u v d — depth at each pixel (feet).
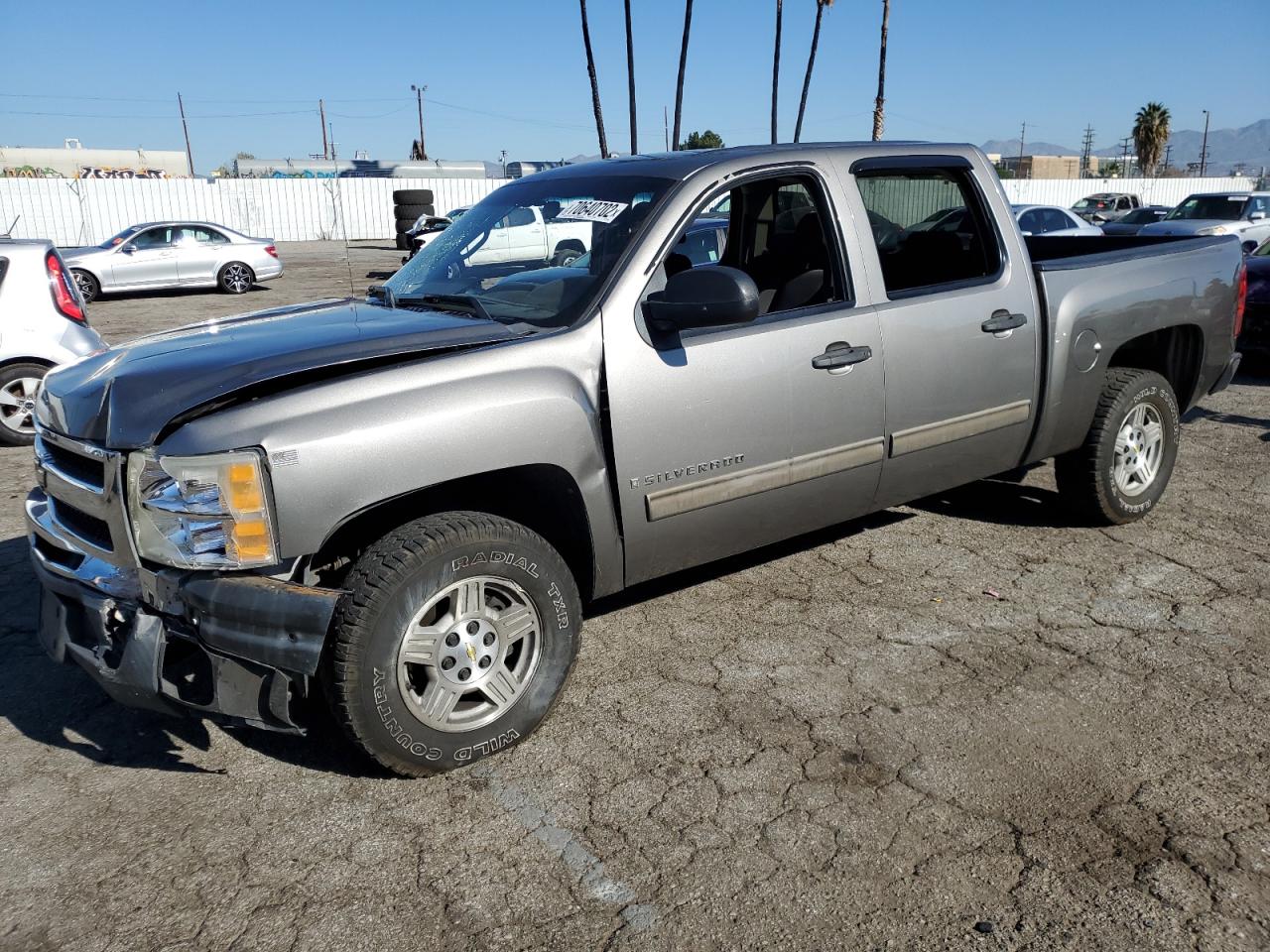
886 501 13.94
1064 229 57.26
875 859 9.01
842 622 13.79
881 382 13.08
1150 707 11.46
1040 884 8.64
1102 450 16.11
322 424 9.36
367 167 156.97
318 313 12.44
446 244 14.01
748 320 10.71
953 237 14.84
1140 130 258.16
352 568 9.64
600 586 11.60
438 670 10.08
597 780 10.30
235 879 8.98
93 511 9.94
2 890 8.89
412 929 8.30
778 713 11.49
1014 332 14.44
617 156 14.40
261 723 9.29
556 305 11.48
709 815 9.68
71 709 12.06
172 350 10.78
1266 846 9.08
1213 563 15.62
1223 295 17.47
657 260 11.59
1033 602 14.32
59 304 25.93
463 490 11.39
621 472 11.13
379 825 9.69
